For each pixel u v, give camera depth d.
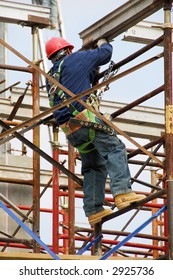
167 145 19.20
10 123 24.06
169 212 18.91
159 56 19.62
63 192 25.22
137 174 24.12
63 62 20.36
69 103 19.41
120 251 26.42
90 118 19.92
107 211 20.58
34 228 21.88
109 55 20.55
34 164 21.95
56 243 24.28
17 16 22.53
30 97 27.53
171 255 18.77
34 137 21.91
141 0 20.45
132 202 19.61
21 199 27.08
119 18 21.11
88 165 20.80
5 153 28.69
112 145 19.91
